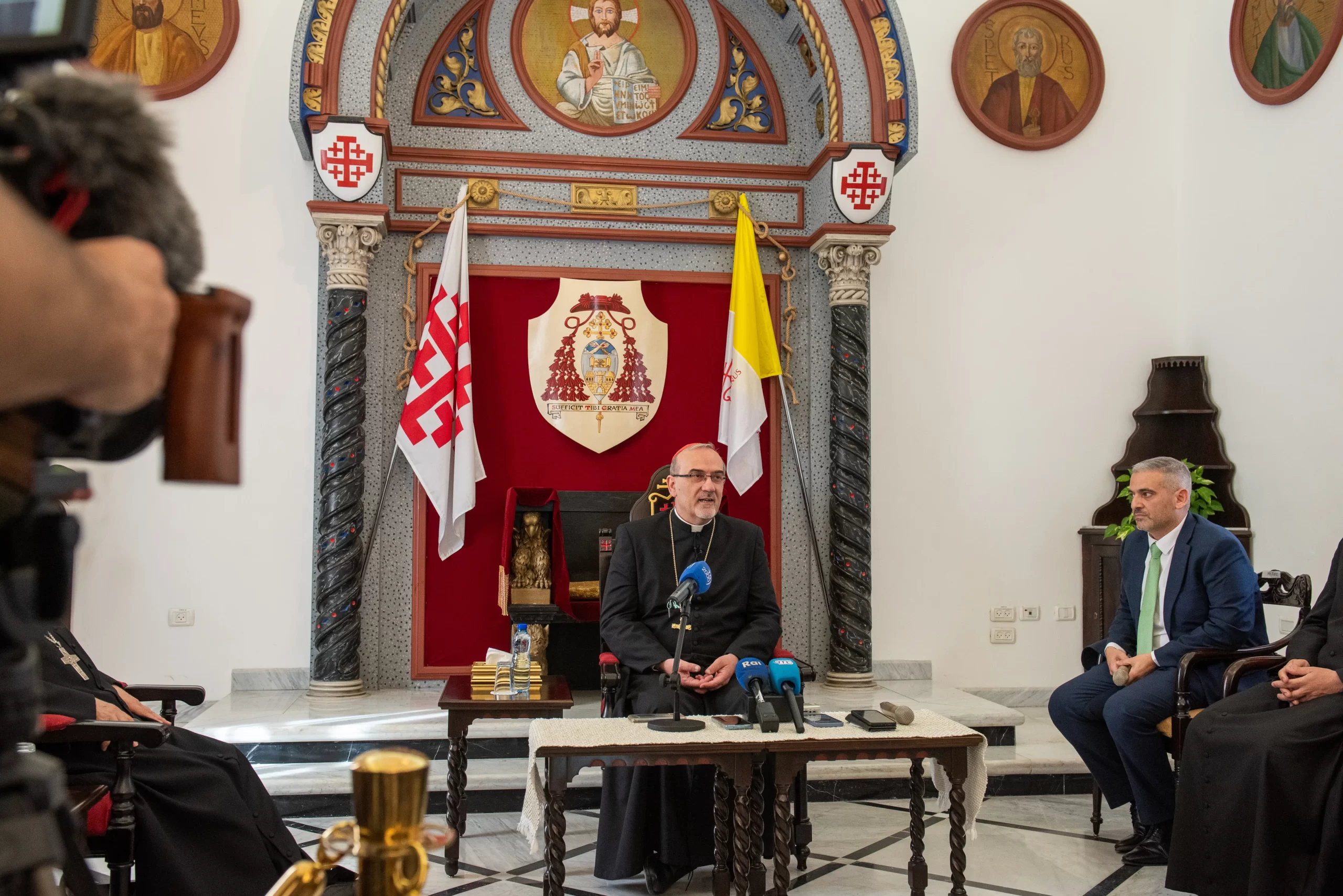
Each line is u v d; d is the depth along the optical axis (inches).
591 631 250.4
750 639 165.6
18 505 30.0
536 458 255.0
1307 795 137.3
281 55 248.1
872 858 169.5
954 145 272.4
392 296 253.0
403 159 254.8
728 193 265.7
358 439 237.3
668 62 269.6
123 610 237.3
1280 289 246.7
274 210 246.4
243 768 136.1
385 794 36.5
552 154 261.1
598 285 258.2
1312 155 238.4
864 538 252.4
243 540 242.4
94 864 158.1
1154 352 275.6
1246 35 255.9
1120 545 254.5
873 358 267.1
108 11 242.7
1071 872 162.7
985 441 269.7
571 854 171.8
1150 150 277.9
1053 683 268.8
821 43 253.3
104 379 27.4
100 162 29.4
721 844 141.6
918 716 142.6
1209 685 168.2
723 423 254.2
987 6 274.1
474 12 261.3
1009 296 272.1
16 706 31.5
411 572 250.2
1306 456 238.5
